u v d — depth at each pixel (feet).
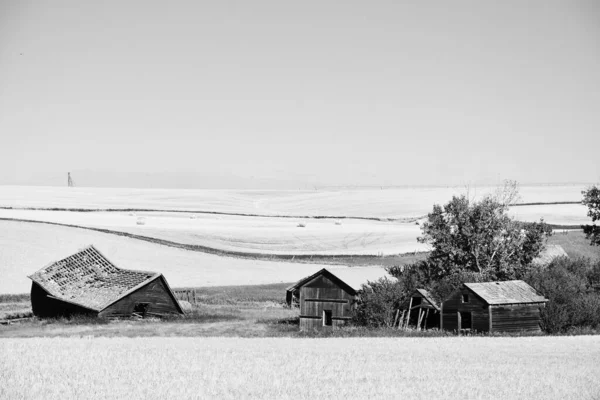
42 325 196.75
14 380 92.43
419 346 140.15
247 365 107.04
